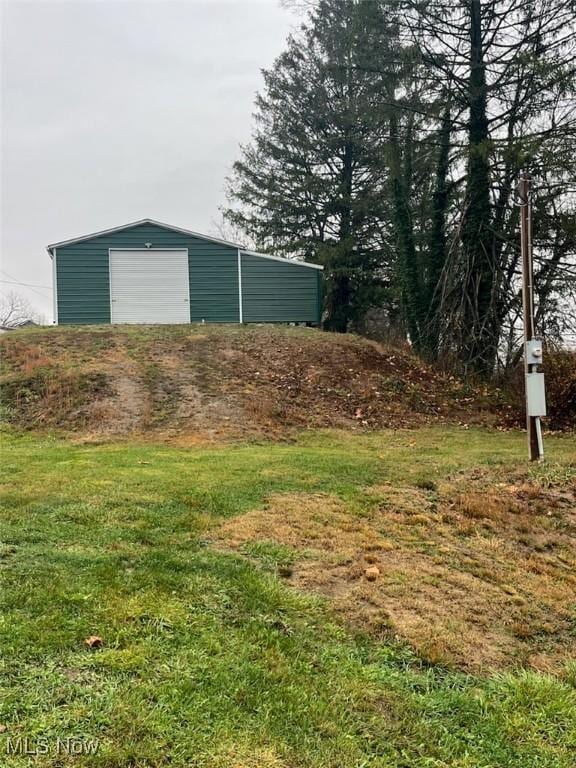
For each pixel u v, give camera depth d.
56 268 15.91
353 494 5.68
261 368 12.22
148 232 16.39
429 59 14.62
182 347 12.96
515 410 12.21
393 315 23.77
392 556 4.20
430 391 12.93
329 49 22.17
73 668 2.45
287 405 10.75
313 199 23.36
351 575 3.80
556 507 5.73
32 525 4.11
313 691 2.52
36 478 5.63
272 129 23.56
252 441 8.87
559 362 12.01
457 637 3.18
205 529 4.35
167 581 3.35
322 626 3.12
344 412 10.98
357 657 2.88
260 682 2.53
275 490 5.62
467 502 5.62
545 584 4.06
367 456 7.89
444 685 2.75
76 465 6.44
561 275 14.38
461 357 14.69
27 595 3.01
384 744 2.28
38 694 2.26
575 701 2.73
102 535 4.02
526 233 7.51
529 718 2.57
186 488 5.43
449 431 10.59
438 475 6.68
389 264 22.88
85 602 2.99
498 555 4.50
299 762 2.09
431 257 17.17
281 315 17.14
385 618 3.28
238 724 2.24
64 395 10.18
